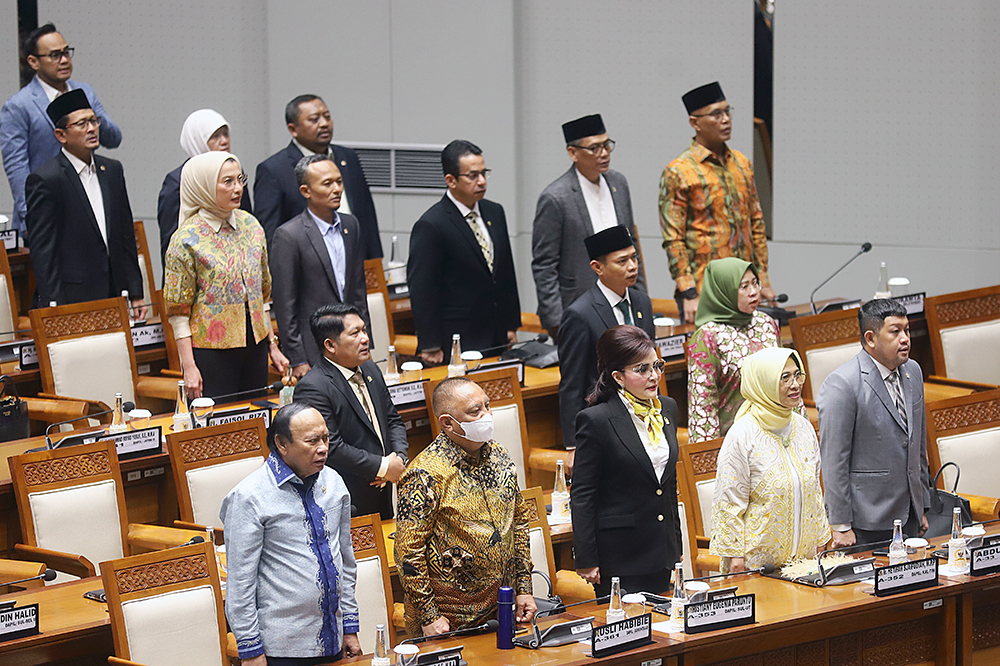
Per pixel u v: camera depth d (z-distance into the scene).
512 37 30.27
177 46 30.88
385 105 30.59
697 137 20.91
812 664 12.61
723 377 15.44
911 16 28.27
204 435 15.95
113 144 25.06
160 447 17.11
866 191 29.08
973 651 13.57
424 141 30.62
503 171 30.67
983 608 13.61
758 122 29.72
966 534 13.98
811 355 19.53
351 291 19.53
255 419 16.31
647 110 30.53
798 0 29.12
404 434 15.86
